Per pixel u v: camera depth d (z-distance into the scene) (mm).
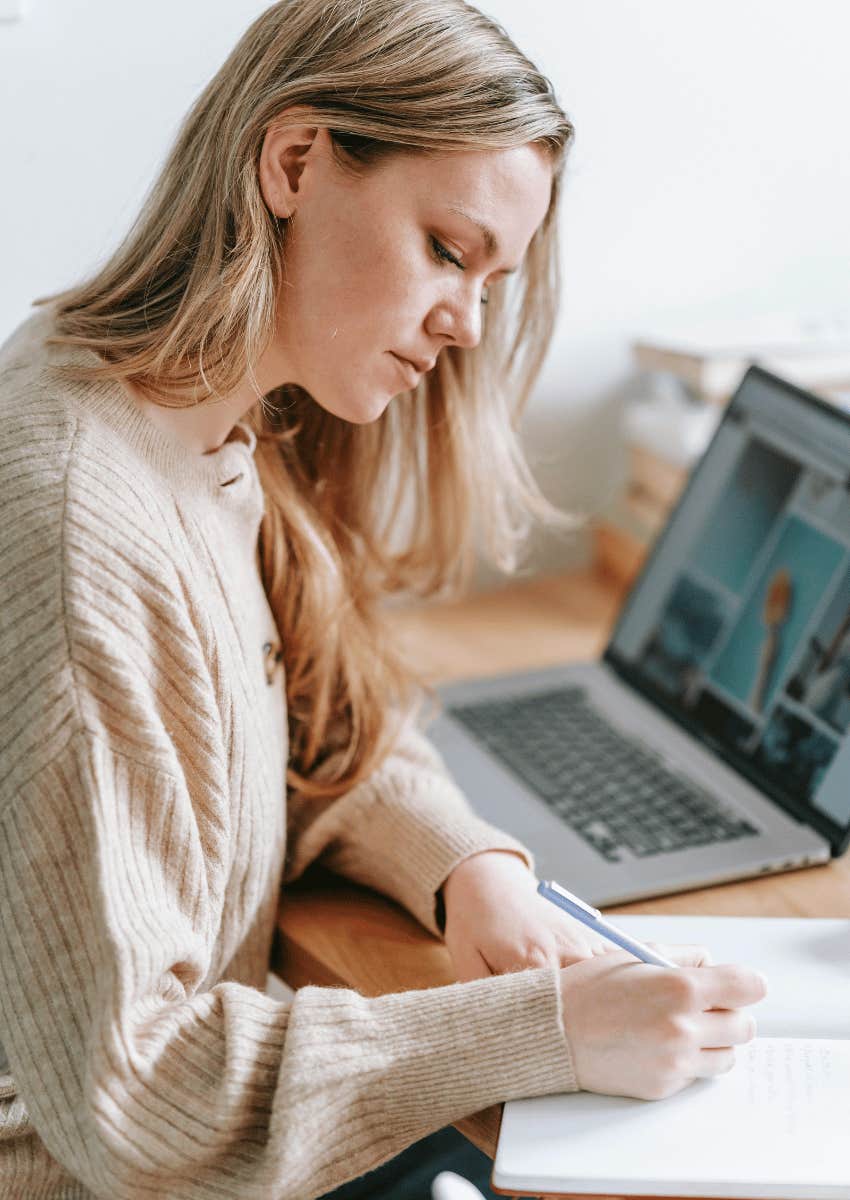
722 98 1471
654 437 1494
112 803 728
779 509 1204
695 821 1067
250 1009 754
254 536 932
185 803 760
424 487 1116
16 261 1270
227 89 828
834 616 1102
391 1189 1029
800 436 1208
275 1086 735
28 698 725
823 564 1134
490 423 1055
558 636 1449
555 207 936
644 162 1472
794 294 1594
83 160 1255
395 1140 750
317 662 1021
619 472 1593
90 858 716
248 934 915
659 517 1496
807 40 1476
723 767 1149
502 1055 730
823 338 1474
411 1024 747
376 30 781
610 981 748
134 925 718
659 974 743
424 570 1130
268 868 917
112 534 754
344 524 1086
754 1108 714
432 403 1041
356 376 823
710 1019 730
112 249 1274
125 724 735
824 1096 721
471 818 983
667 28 1420
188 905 776
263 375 864
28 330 901
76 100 1233
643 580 1342
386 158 771
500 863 934
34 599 732
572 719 1253
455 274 803
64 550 735
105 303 857
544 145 804
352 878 1008
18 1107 798
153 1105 705
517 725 1248
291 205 803
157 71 1245
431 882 932
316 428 1050
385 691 1047
